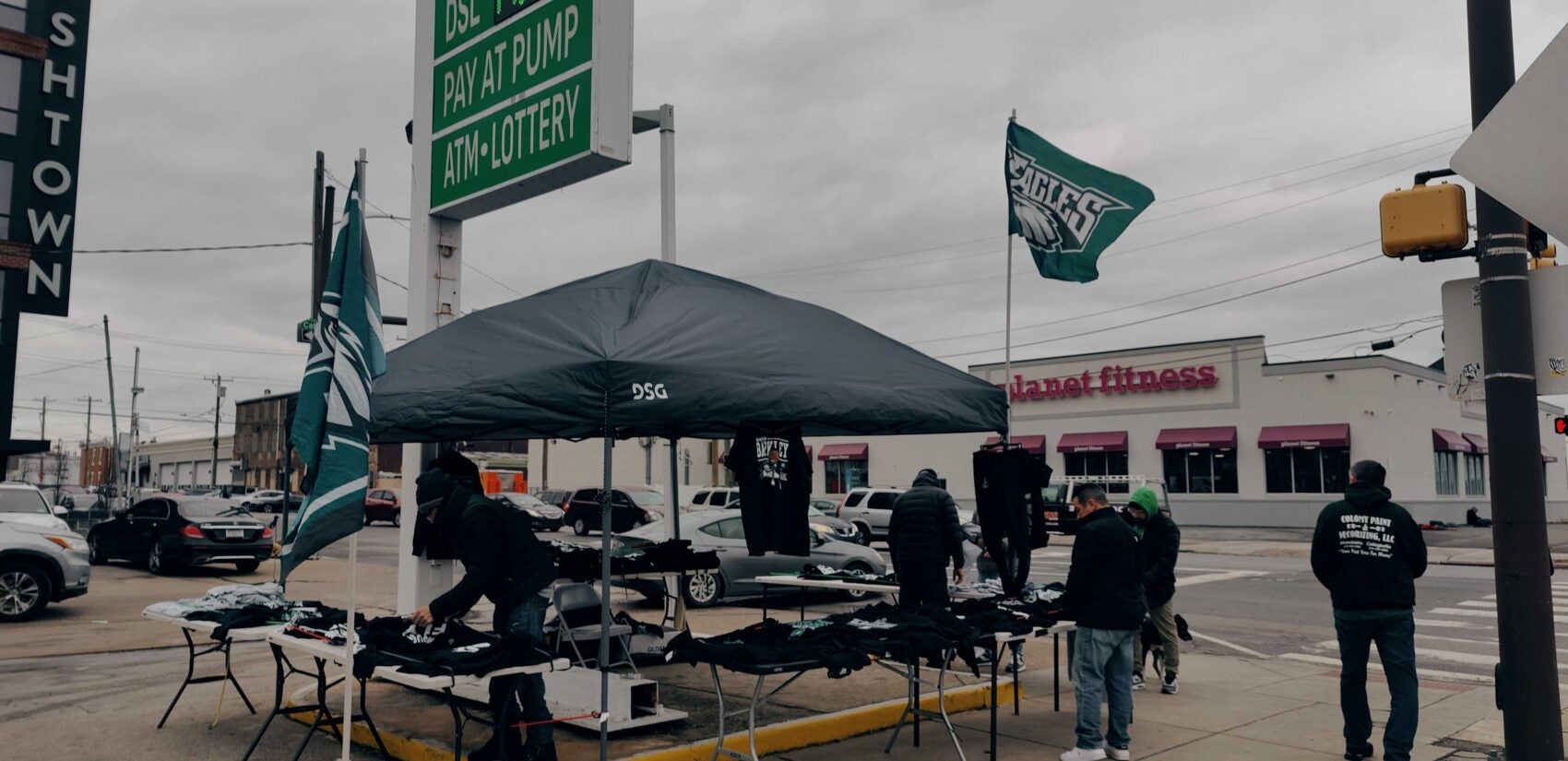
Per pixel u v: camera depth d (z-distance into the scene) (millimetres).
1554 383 5125
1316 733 7316
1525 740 5070
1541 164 3887
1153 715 7914
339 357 4988
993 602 7609
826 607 15023
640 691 7105
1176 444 39719
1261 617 14969
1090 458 42406
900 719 6898
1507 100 3957
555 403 5625
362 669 5250
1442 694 8984
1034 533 7895
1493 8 5266
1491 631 13586
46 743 6656
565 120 7688
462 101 8617
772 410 5930
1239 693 8828
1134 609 6445
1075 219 10633
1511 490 5152
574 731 6852
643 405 5652
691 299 6980
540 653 5352
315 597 16312
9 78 25359
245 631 6148
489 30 8438
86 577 13883
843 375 6438
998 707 8188
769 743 6680
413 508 8086
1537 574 5129
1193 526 39500
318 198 21734
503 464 63906
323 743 6680
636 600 15602
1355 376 36844
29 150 25500
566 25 7781
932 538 8516
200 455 102750
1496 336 5203
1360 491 6402
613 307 6762
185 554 18984
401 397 5773
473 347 6375
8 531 13273
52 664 10008
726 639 5988
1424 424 39062
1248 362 39031
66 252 25859
